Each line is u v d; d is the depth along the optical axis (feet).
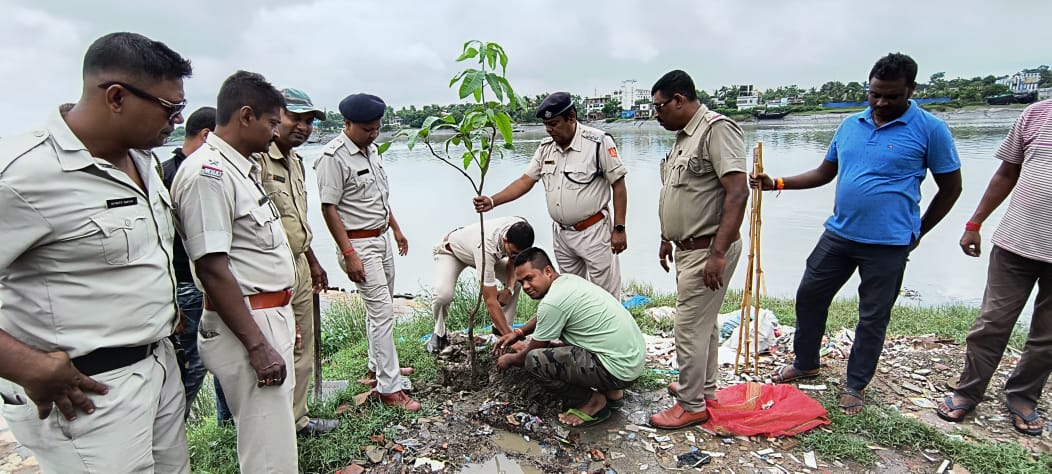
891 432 9.85
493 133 10.49
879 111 10.13
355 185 10.68
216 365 7.11
